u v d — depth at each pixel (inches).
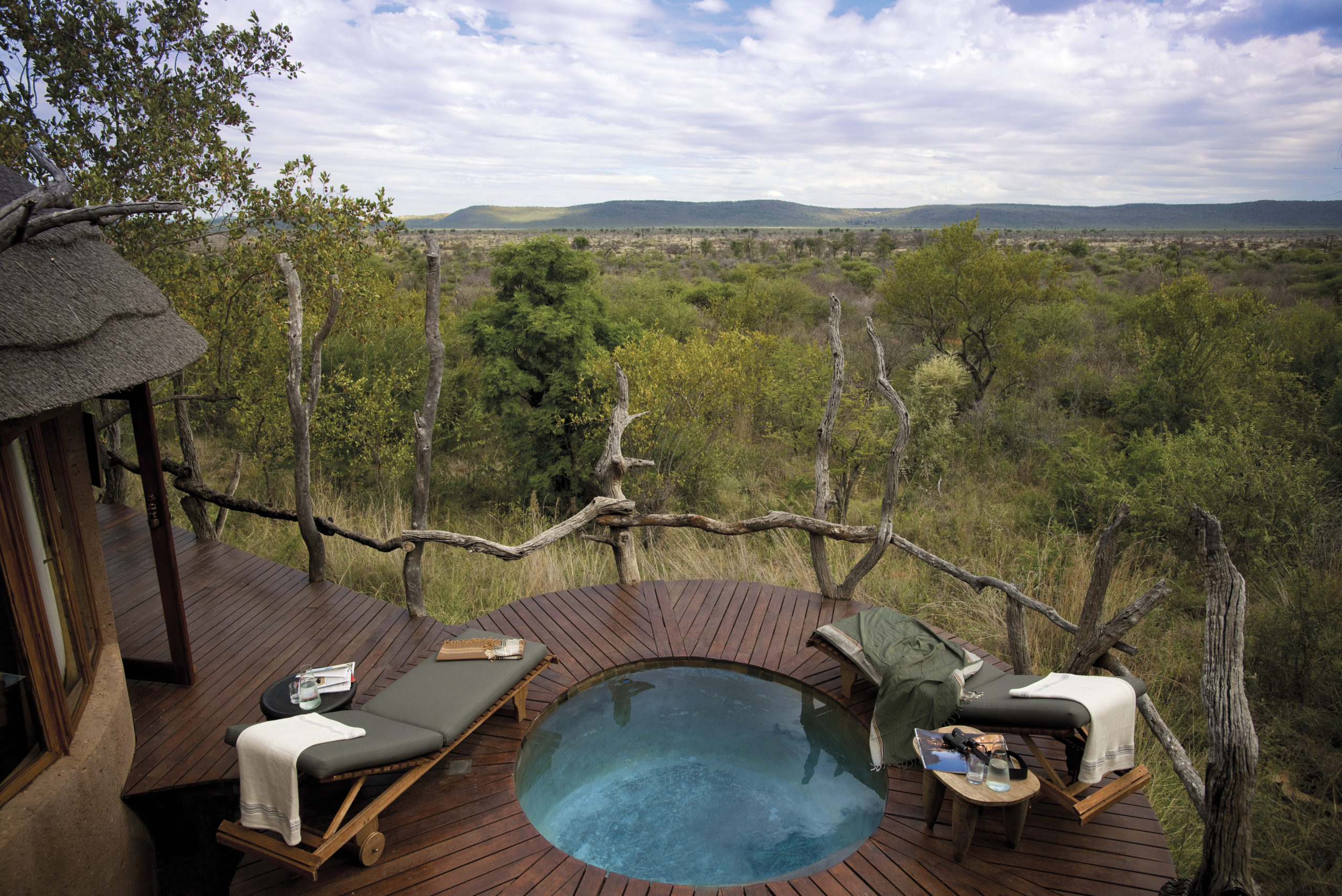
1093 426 518.0
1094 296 903.7
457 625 238.7
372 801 143.9
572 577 321.7
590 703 210.1
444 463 511.5
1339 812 192.7
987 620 283.1
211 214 272.8
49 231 147.6
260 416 350.9
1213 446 333.1
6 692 120.9
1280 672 240.7
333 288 236.7
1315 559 290.5
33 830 116.8
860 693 204.7
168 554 186.5
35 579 128.4
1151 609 168.4
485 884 138.2
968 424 533.0
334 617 237.6
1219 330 468.1
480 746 178.9
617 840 163.0
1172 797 201.8
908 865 143.5
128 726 160.6
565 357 430.9
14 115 259.1
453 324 625.3
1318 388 494.6
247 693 192.5
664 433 413.1
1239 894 114.4
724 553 361.7
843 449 448.5
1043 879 139.1
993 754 141.0
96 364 128.3
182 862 171.2
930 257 643.5
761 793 180.5
